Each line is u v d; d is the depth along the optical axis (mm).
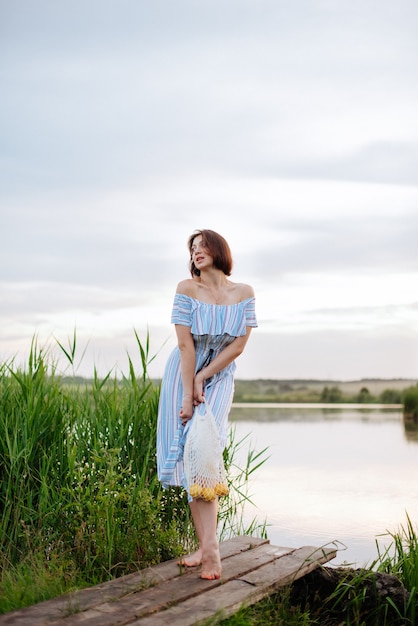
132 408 5117
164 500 5004
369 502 6930
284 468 9180
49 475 4863
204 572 3699
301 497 7238
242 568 3881
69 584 3932
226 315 4004
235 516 5633
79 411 5191
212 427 3762
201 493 3664
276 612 3781
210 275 4090
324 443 12016
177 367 4086
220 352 4047
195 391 3961
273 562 4027
